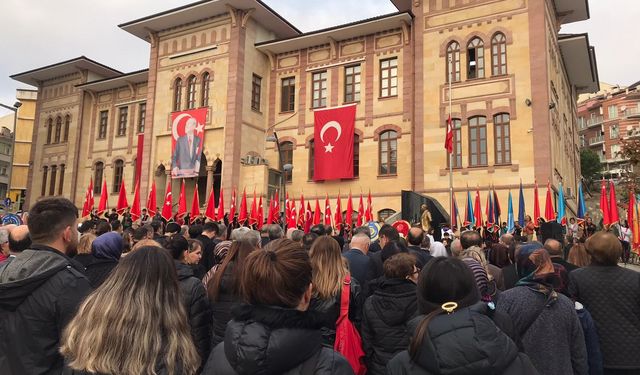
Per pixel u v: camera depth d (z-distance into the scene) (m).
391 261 4.72
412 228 8.94
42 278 3.35
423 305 2.98
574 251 7.00
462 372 2.58
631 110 83.00
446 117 27.80
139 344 2.50
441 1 28.91
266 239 11.34
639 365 4.68
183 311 2.80
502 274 7.03
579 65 37.16
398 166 29.69
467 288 2.90
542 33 26.02
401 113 30.12
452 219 23.67
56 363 3.33
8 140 76.50
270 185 32.47
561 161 31.62
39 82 45.50
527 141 25.70
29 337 3.24
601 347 4.78
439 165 27.58
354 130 31.45
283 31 36.38
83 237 6.48
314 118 32.44
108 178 40.44
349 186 31.17
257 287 2.57
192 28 35.25
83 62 41.56
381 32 31.45
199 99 34.06
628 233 24.06
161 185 35.75
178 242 5.77
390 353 4.54
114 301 2.59
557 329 4.25
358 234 7.08
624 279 4.87
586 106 92.75
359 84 32.12
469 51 28.28
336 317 4.77
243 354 2.42
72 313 3.33
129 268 2.71
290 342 2.43
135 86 40.47
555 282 4.46
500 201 25.88
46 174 43.59
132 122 40.03
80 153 41.88
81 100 42.38
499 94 26.67
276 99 34.66
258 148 33.97
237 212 31.34
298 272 2.63
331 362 2.56
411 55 29.95
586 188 57.88
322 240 5.01
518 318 4.33
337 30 31.52
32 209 3.72
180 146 33.97
